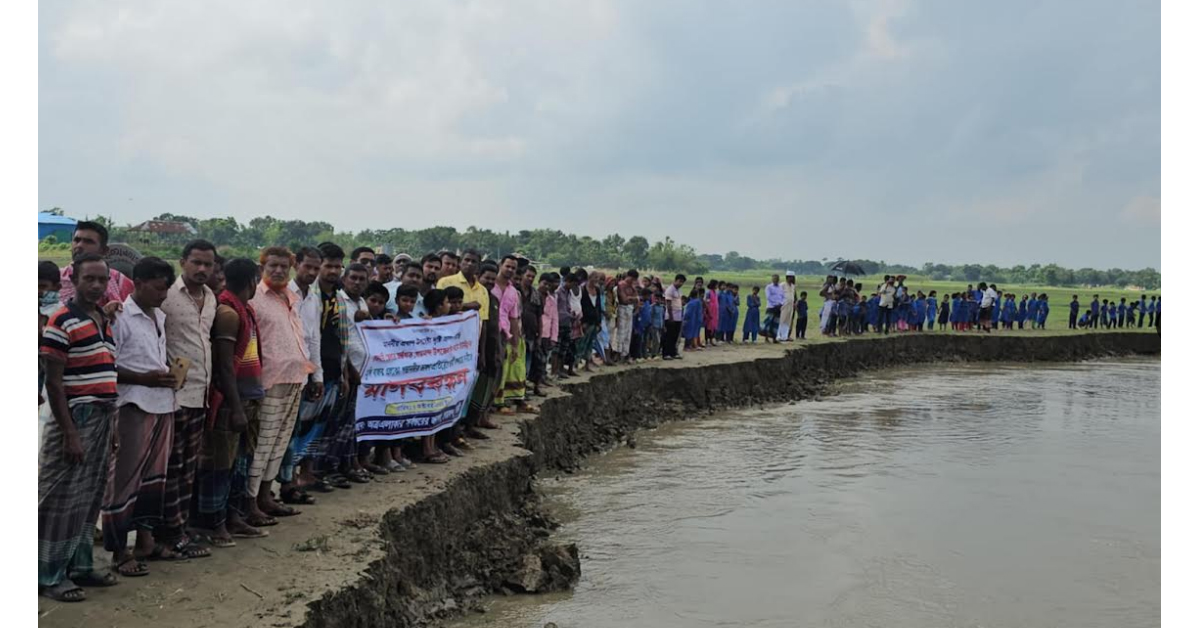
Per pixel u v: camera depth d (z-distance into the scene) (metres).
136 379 6.51
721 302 29.83
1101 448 19.12
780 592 9.91
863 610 9.50
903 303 40.25
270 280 7.80
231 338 7.23
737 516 12.87
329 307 8.98
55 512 6.00
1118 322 49.72
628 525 12.26
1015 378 32.75
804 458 17.11
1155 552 11.78
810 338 34.16
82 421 6.05
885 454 17.77
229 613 6.10
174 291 7.02
